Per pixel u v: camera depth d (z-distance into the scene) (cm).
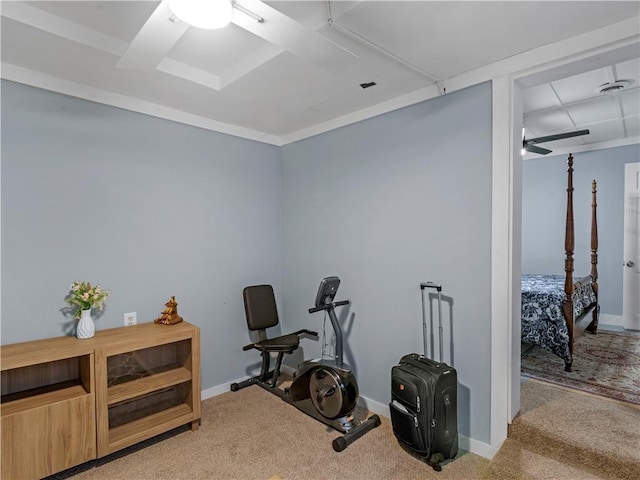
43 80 234
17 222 225
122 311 269
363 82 246
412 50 204
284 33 150
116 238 267
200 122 314
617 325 479
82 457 208
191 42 215
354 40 192
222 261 331
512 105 215
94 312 255
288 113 308
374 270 291
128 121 273
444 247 246
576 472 189
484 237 227
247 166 351
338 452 233
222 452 233
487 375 226
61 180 242
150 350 274
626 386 270
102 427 217
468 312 235
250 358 352
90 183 254
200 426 266
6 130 222
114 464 220
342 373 248
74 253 247
